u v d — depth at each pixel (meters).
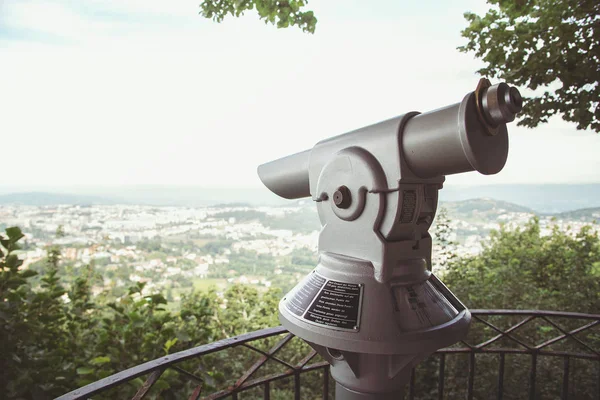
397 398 1.11
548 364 3.97
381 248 1.00
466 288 4.98
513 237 6.90
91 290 3.96
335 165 1.09
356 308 1.02
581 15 3.43
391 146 0.97
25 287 2.59
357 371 1.08
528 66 3.62
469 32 3.95
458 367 4.32
